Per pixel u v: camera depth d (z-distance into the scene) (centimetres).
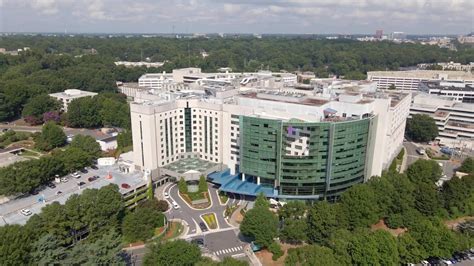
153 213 18788
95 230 17238
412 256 16450
